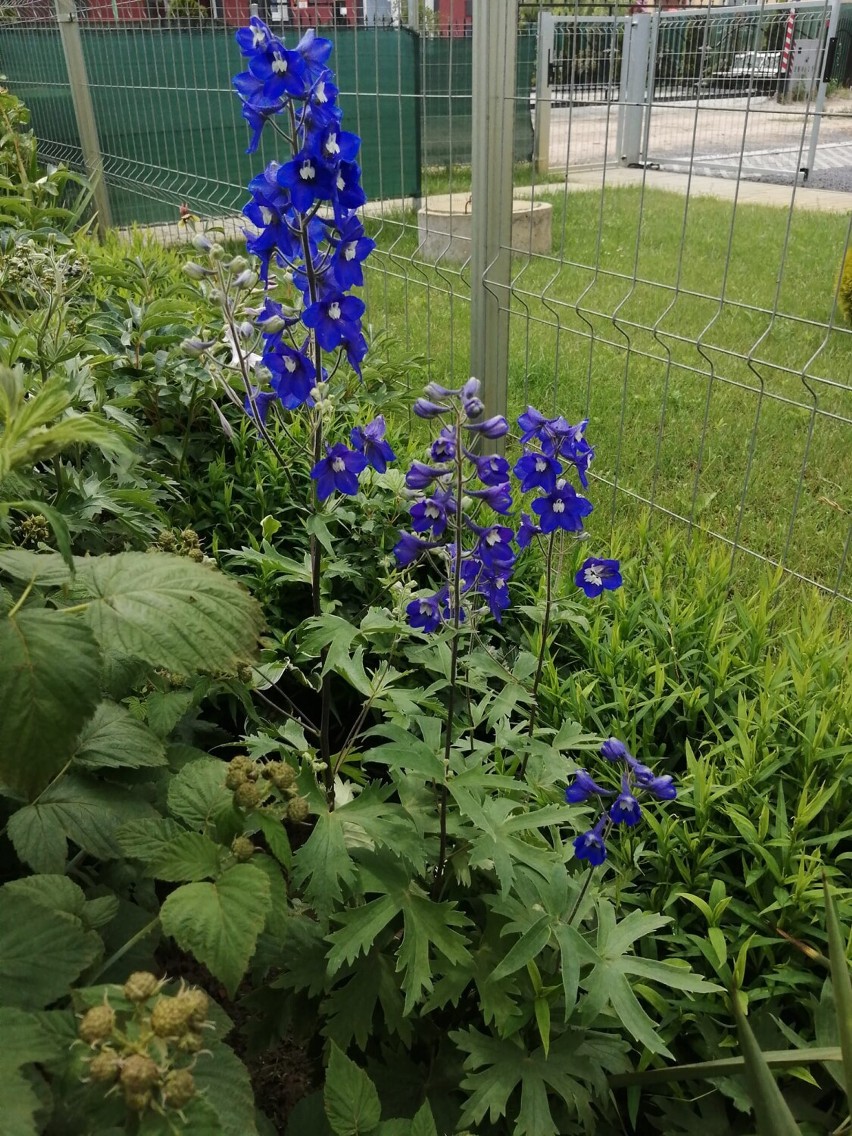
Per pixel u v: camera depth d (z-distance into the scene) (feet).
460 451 6.50
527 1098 5.98
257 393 7.23
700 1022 6.70
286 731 7.70
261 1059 7.06
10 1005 4.18
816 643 9.39
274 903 4.86
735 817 7.46
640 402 17.39
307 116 6.04
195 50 25.52
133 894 6.15
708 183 34.91
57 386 4.65
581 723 8.89
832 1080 6.48
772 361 19.39
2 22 31.42
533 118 14.39
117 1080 3.68
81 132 27.81
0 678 4.20
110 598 4.73
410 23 18.15
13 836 5.25
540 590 10.20
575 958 5.94
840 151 17.42
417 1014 6.61
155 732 6.37
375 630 7.02
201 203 23.43
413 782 6.89
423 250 20.65
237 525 11.62
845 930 7.00
